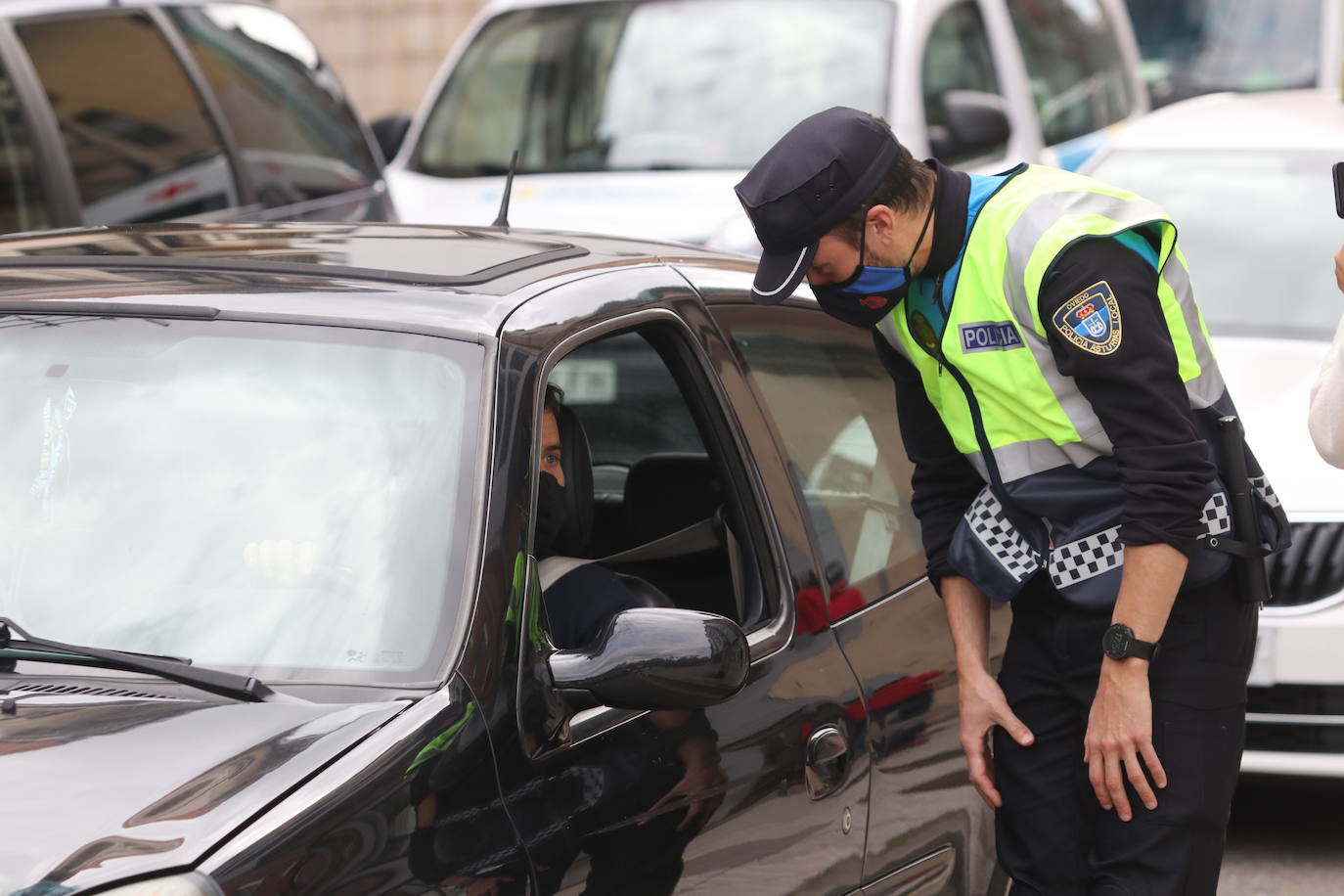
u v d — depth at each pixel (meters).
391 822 6.45
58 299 8.29
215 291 8.27
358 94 47.56
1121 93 30.30
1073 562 8.66
